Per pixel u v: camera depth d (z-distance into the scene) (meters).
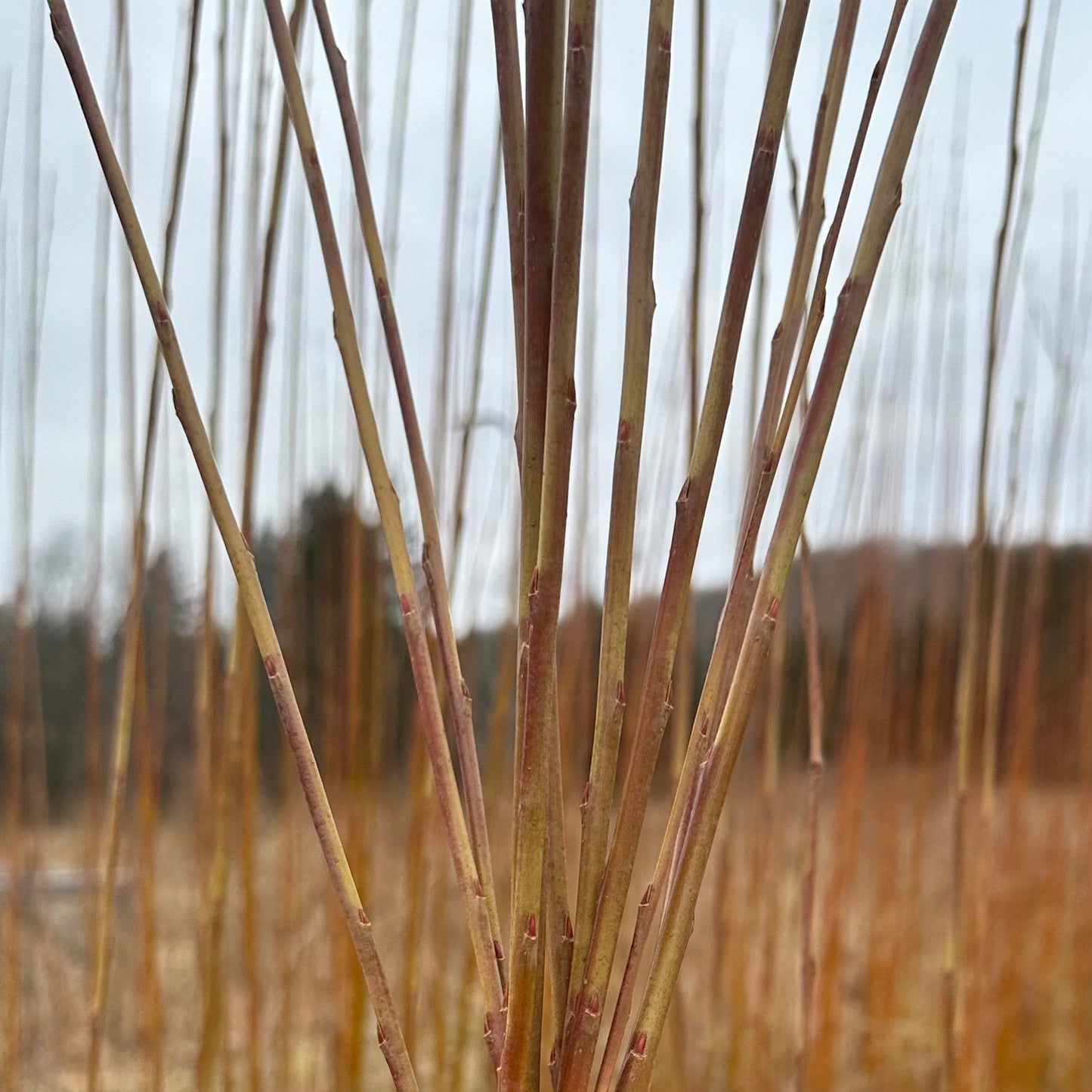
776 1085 1.66
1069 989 2.34
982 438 0.88
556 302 0.51
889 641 1.99
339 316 0.59
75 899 2.48
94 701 1.45
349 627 1.19
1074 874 2.08
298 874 1.54
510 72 0.56
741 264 0.53
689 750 0.55
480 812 0.58
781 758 2.16
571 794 1.38
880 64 0.56
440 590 0.59
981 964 1.33
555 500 0.51
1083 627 2.37
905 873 2.14
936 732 2.32
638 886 1.94
